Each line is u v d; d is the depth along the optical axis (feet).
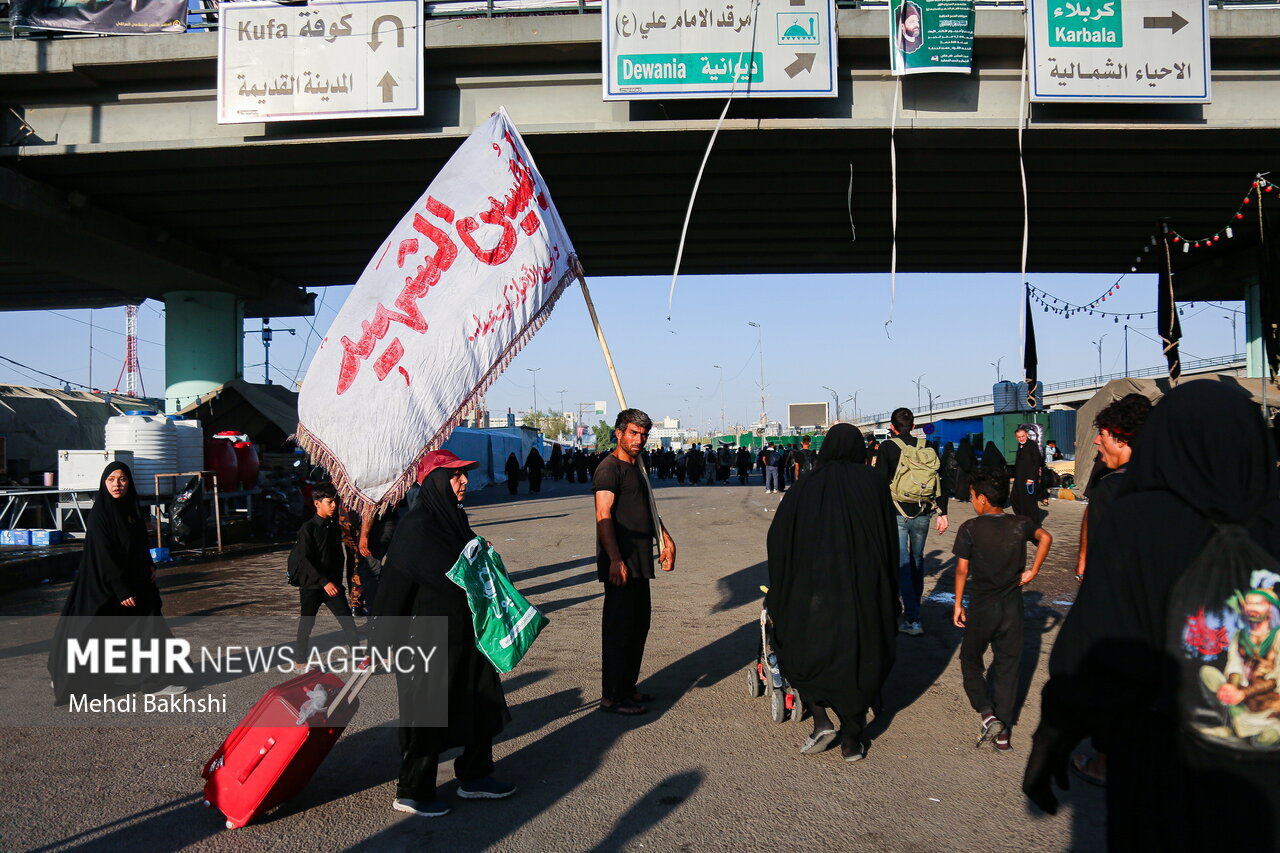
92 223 69.62
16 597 35.19
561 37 56.08
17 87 59.57
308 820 13.25
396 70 56.59
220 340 91.56
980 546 16.11
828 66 54.60
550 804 13.78
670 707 18.76
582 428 403.54
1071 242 85.71
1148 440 7.07
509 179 18.90
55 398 90.84
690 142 58.80
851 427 16.35
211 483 52.54
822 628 15.21
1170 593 6.59
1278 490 6.68
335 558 23.66
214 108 59.67
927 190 69.15
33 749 16.39
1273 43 54.65
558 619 28.40
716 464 146.92
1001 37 54.39
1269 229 67.92
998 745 15.94
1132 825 6.75
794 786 14.38
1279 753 6.25
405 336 17.46
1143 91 54.03
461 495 14.44
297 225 79.00
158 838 12.62
